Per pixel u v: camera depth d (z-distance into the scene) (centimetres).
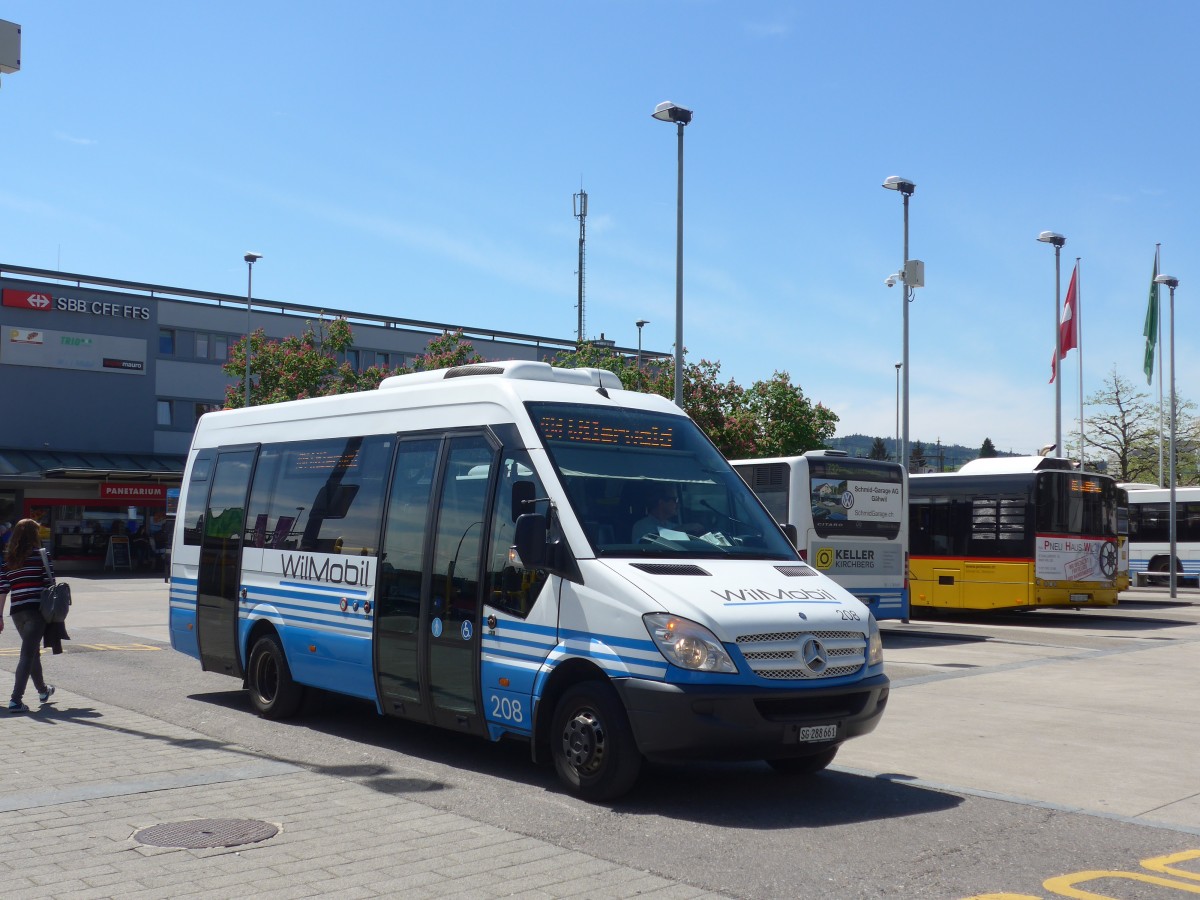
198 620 1207
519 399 872
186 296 5184
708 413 3753
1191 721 1142
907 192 3061
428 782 816
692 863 627
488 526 861
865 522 2000
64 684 1316
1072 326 3706
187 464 1287
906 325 3058
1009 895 580
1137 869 633
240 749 934
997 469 2503
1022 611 2897
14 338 4684
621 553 795
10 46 1122
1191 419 5925
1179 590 3847
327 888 575
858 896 577
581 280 6256
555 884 586
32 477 4031
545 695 801
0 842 652
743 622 738
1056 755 963
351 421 1043
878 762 924
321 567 1028
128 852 634
